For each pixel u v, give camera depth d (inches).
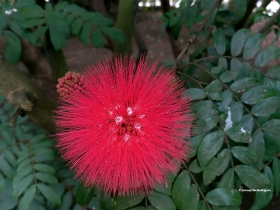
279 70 5.1
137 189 4.9
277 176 5.0
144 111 4.3
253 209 4.9
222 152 4.6
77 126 4.4
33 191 5.5
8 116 7.1
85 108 4.3
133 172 4.4
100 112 4.3
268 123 4.7
